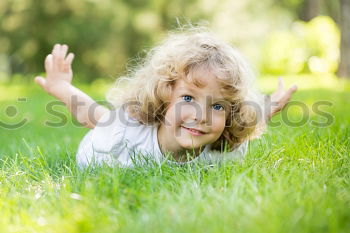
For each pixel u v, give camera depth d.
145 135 3.71
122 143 3.72
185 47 3.44
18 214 2.54
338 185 2.73
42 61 21.30
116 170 2.96
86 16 20.31
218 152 3.74
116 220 2.40
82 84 19.52
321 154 3.43
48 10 20.30
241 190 2.57
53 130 6.76
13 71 23.47
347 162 3.26
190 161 3.44
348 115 6.09
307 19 26.33
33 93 14.91
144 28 20.39
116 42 20.67
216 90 3.34
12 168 3.35
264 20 25.03
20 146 4.81
